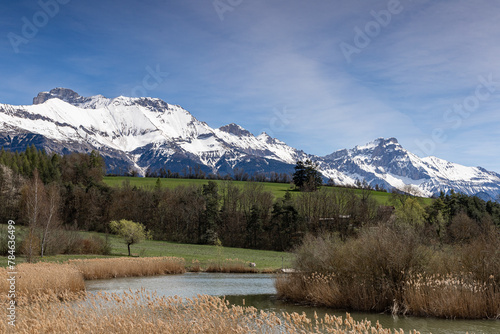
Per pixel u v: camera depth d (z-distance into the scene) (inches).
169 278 1393.9
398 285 724.0
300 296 859.4
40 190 2058.3
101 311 506.3
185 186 4717.0
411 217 2837.1
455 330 575.2
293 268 937.5
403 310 696.4
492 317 650.8
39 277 795.4
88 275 1327.5
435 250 798.5
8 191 3191.4
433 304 676.1
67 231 2119.8
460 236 1120.8
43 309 527.2
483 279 690.8
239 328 420.2
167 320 462.3
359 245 791.1
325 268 850.8
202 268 1802.4
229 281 1315.2
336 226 3144.7
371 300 728.3
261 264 1978.3
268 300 890.7
